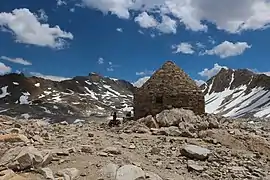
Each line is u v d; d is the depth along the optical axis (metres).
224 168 14.86
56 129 22.33
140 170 11.68
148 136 21.48
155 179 11.71
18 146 13.55
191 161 15.30
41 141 15.94
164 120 25.81
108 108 177.38
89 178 11.40
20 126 19.28
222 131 23.03
